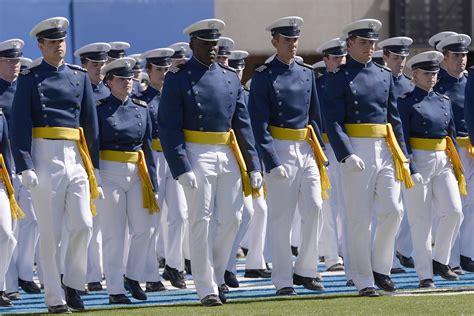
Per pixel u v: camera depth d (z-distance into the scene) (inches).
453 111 1717.5
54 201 1380.4
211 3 2468.0
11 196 1472.7
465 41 1721.2
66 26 1398.9
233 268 1633.9
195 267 1409.9
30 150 1369.3
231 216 1414.9
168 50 1696.6
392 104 1488.7
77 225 1387.8
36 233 1673.2
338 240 1875.0
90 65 1620.3
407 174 1469.0
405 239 1835.6
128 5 2386.8
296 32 1498.5
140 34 2397.9
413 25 2581.2
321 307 1355.8
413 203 1582.2
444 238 1624.0
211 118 1398.9
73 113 1391.5
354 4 2559.1
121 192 1519.4
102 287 1696.6
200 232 1402.6
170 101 1393.9
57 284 1392.7
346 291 1528.1
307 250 1526.8
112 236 1515.7
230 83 1413.6
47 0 2332.7
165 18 2413.9
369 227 1471.5
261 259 1764.3
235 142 1414.9
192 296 1569.9
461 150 1720.0
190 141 1401.3
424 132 1579.7
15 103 1374.3
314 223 1509.6
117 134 1508.4
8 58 1594.5
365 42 1470.2
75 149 1392.7
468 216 1736.0
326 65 1824.6
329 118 1466.5
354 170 1448.1
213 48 1407.5
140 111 1526.8
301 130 1498.5
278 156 1494.8
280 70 1498.5
